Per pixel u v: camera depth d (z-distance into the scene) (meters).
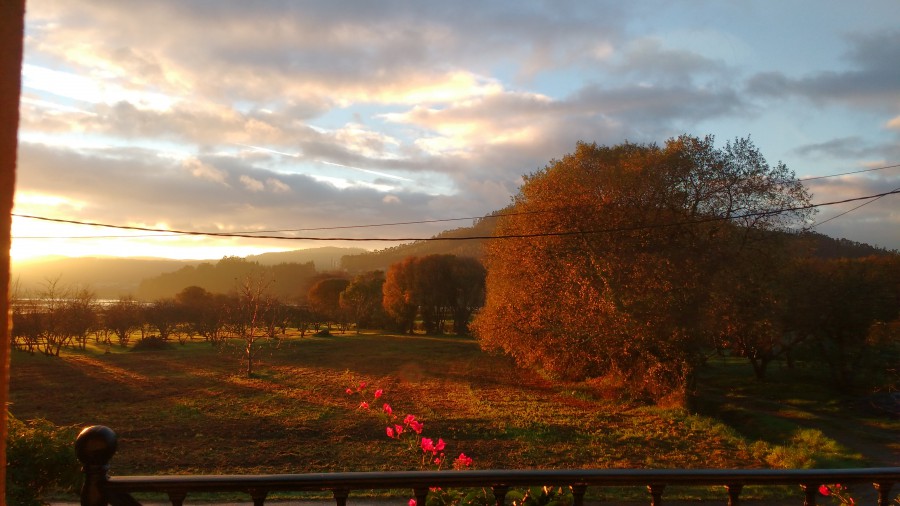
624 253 25.41
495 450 15.80
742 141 26.52
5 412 1.67
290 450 15.31
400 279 75.19
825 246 43.31
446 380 34.53
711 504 10.46
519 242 29.16
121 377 33.28
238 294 61.62
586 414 23.33
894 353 31.89
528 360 31.39
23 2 1.76
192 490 2.29
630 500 10.51
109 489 2.26
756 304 26.03
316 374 36.09
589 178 27.98
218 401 24.66
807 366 37.19
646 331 24.75
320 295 85.88
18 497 3.78
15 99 1.73
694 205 26.25
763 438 20.05
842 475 2.55
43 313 45.66
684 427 20.77
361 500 9.91
